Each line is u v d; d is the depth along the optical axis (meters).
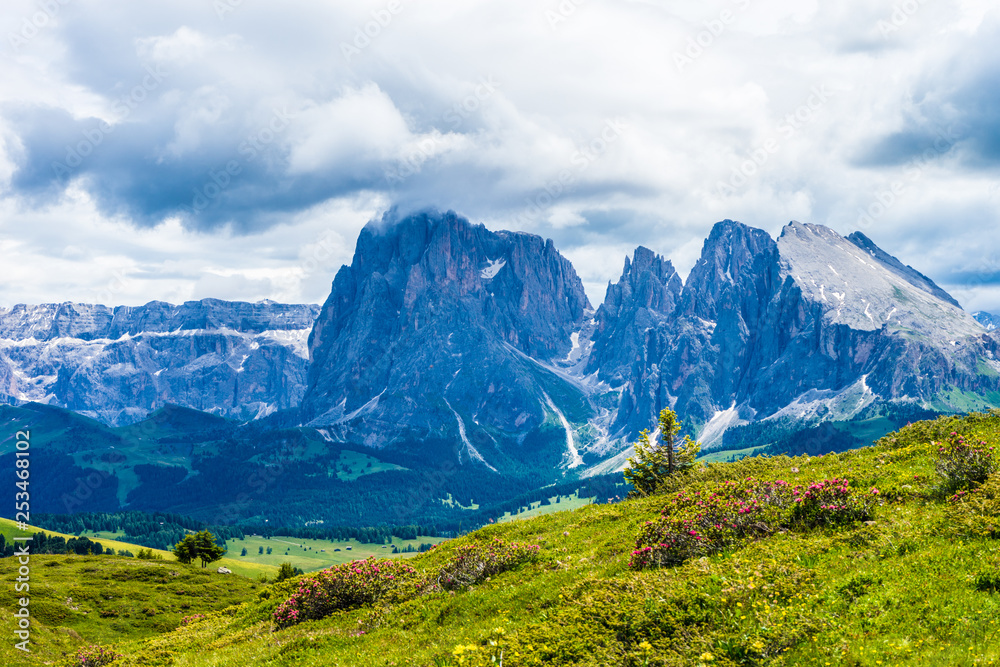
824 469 35.19
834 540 23.73
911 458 32.69
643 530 28.39
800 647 17.55
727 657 17.70
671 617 20.12
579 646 19.91
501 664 19.62
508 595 27.55
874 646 16.77
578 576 27.41
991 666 15.00
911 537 22.25
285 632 33.03
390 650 25.53
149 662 35.00
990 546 20.31
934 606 17.95
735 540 26.11
